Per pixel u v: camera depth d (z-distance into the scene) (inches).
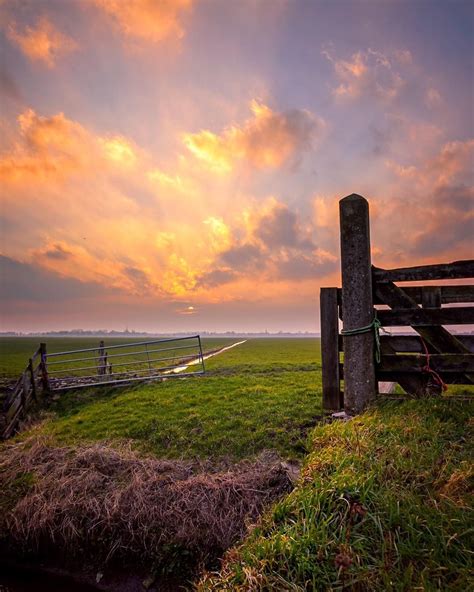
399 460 136.2
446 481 122.6
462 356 202.2
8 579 181.0
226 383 486.9
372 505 115.1
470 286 205.2
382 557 95.7
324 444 186.4
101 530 189.5
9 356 1497.3
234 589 99.0
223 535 170.6
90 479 216.2
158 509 187.6
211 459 247.6
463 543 96.8
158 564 171.9
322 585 93.0
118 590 167.6
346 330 221.5
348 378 221.3
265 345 2277.3
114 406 418.6
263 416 313.1
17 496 221.1
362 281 219.1
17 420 414.3
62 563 185.8
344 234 226.2
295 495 134.0
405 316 213.3
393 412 191.9
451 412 179.0
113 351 2079.2
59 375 807.1
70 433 337.4
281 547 106.0
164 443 284.2
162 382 531.2
